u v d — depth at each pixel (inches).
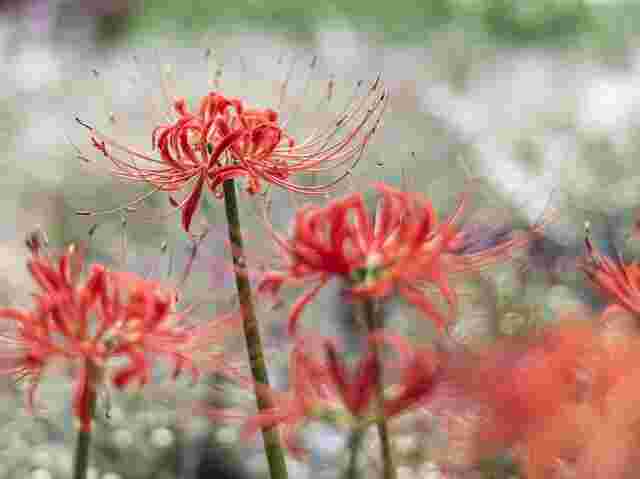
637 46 278.5
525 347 51.7
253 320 57.8
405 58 270.8
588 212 120.0
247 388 57.6
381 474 55.0
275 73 159.5
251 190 59.7
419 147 150.2
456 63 257.8
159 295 56.1
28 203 150.9
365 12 388.5
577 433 50.8
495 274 77.3
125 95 187.3
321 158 61.1
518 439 51.1
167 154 60.3
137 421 90.4
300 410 52.1
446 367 51.2
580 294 84.9
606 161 146.8
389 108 175.5
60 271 55.5
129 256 92.0
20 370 56.3
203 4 382.0
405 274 53.4
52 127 186.7
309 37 313.4
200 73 169.3
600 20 346.9
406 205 53.8
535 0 369.7
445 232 53.9
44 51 268.4
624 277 55.5
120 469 89.6
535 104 203.6
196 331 56.7
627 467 50.4
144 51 232.7
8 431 90.9
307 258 53.4
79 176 147.1
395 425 67.2
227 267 56.0
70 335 55.1
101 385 55.2
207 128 60.2
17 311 55.1
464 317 69.4
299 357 52.3
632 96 200.2
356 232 53.8
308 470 82.1
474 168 137.6
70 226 136.6
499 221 56.1
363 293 52.8
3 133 186.7
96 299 55.4
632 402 50.6
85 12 289.9
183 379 80.7
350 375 52.0
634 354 51.1
